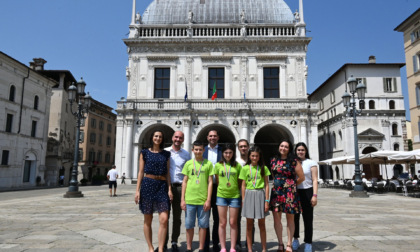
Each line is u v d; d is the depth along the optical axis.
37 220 10.23
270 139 44.25
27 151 35.25
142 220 10.27
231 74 36.03
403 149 36.69
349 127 36.97
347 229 8.69
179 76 36.06
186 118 32.75
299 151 7.01
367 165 37.78
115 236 7.71
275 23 37.09
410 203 15.84
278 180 6.40
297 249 6.67
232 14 38.69
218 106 33.44
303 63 35.97
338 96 41.09
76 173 19.88
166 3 40.03
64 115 44.94
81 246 6.68
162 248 5.89
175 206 6.80
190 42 36.34
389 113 37.31
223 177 6.21
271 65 36.09
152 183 6.09
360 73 38.31
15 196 21.67
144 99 35.62
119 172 32.75
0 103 30.84
